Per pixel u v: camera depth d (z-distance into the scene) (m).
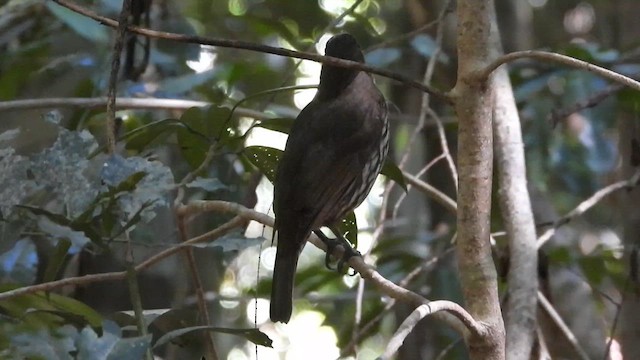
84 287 9.55
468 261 6.27
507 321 7.90
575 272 10.56
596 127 12.16
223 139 8.13
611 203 13.96
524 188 8.47
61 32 11.84
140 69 10.09
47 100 8.98
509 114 8.67
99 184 6.16
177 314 7.81
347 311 13.39
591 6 17.34
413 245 11.88
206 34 14.48
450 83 12.70
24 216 5.99
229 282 15.14
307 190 8.47
